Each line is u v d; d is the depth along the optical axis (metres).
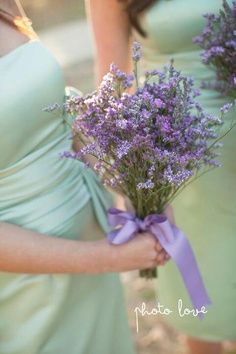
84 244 2.05
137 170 1.95
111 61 2.83
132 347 2.50
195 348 3.19
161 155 1.86
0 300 2.12
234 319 3.00
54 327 2.16
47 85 2.06
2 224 2.01
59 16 9.82
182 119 1.96
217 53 2.35
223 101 2.67
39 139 2.08
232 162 2.72
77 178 2.25
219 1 2.67
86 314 2.25
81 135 2.30
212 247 2.91
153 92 2.01
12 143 2.00
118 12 2.79
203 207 2.86
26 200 2.08
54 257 2.01
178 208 2.93
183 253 2.12
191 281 2.15
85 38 8.90
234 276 2.94
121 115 1.89
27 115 2.01
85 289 2.24
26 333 2.12
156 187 1.99
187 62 2.75
